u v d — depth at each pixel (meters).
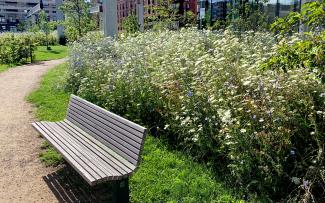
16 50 18.39
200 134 4.29
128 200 3.34
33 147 5.29
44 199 3.72
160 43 7.98
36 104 7.96
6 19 100.62
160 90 5.45
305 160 3.54
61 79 9.80
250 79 4.29
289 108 3.77
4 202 3.67
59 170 4.45
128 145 3.47
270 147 3.61
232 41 6.55
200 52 6.23
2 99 8.88
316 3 2.83
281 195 3.50
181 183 3.76
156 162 4.36
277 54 3.41
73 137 4.35
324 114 3.55
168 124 5.04
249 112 3.90
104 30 16.16
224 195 3.52
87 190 3.90
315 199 3.26
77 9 22.84
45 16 37.84
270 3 11.71
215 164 4.16
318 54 2.71
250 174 3.68
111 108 6.26
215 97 4.43
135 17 24.00
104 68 7.23
